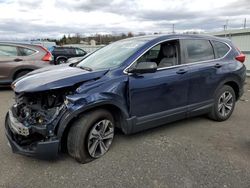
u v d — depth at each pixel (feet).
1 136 13.74
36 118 10.18
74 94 10.23
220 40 16.39
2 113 18.10
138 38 14.49
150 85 12.33
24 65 26.30
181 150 12.26
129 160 11.23
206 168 10.58
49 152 9.96
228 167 10.67
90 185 9.40
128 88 11.64
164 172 10.27
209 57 15.37
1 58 25.59
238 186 9.33
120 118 11.94
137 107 12.14
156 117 12.98
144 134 14.20
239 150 12.32
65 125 10.01
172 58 13.65
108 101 10.93
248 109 19.99
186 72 13.78
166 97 13.14
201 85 14.66
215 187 9.27
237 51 17.13
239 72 16.60
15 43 26.58
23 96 11.14
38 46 27.84
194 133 14.48
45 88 10.00
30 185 9.38
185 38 14.44
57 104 10.32
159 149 12.34
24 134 10.07
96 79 10.98
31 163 10.93
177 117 14.02
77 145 10.46
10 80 26.16
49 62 27.89
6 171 10.29
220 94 15.93
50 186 9.33
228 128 15.39
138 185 9.40
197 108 14.82
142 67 11.60
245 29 41.65
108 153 11.84
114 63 12.26
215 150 12.29
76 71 11.67
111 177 9.91
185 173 10.20
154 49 13.07
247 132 14.76
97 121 10.96
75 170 10.39
